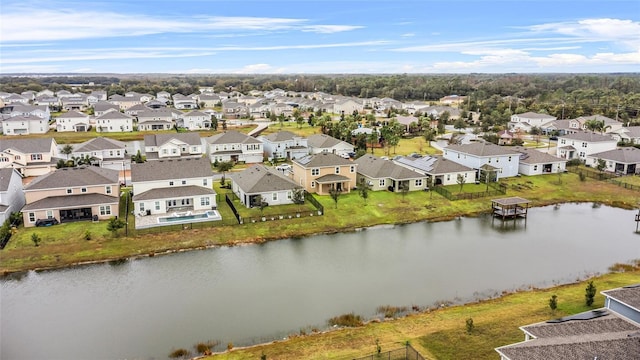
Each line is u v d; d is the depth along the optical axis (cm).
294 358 2828
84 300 3784
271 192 6081
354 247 4947
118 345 3112
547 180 7662
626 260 4559
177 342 3138
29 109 14125
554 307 3338
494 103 18888
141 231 5144
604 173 8044
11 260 4459
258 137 11062
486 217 6041
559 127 12631
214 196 6009
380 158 7562
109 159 8788
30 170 8038
